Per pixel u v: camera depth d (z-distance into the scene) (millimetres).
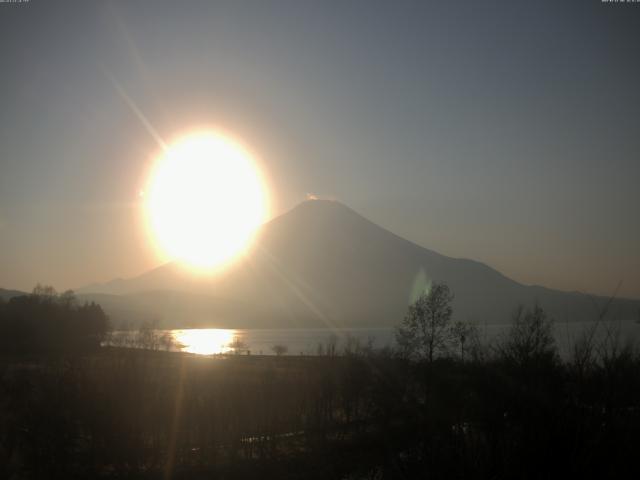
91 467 26750
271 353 103125
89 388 28109
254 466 28172
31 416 26328
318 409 37188
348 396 37031
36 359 51156
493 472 8531
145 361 38750
